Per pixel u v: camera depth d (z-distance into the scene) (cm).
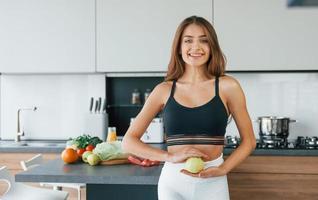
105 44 341
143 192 217
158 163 208
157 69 337
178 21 333
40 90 388
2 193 329
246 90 366
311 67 323
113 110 387
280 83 362
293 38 323
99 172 187
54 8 344
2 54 350
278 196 301
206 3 329
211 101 142
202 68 148
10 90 390
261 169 302
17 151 329
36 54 347
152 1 335
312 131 359
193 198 143
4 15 348
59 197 233
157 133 340
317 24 321
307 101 359
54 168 199
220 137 144
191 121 141
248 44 327
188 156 137
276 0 324
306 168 297
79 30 343
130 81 383
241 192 305
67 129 385
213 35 142
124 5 338
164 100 150
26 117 390
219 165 141
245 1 326
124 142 151
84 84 382
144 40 337
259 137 350
